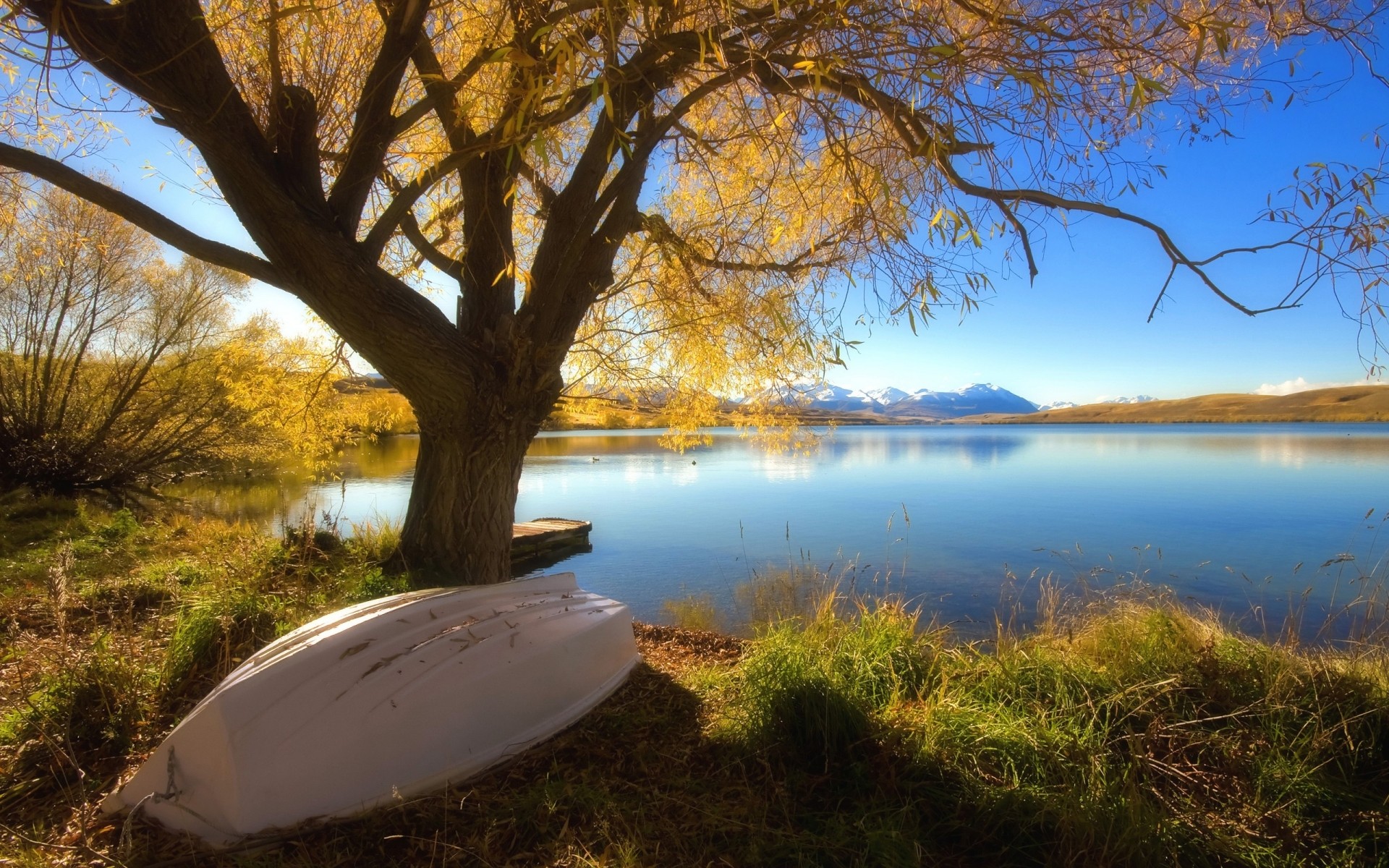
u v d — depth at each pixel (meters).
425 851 2.29
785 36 3.50
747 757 2.95
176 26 3.72
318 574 5.83
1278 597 8.82
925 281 3.43
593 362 7.78
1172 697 3.19
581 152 7.02
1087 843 2.30
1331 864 2.32
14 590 5.95
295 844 2.29
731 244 6.25
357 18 5.57
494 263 5.84
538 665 3.15
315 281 4.46
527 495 20.92
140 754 2.94
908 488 22.91
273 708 2.42
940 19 3.53
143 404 16.22
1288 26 3.55
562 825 2.44
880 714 3.11
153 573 6.16
